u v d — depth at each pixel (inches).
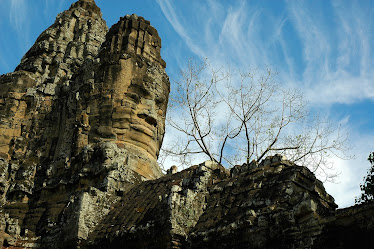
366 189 694.5
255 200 759.7
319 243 642.8
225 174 911.7
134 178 1045.8
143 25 1285.7
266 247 689.0
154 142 1173.1
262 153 1357.0
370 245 599.5
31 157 1187.3
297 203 695.7
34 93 1285.7
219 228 747.4
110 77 1181.1
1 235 917.2
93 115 1149.1
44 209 1044.5
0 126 1221.1
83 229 885.8
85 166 1060.5
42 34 1485.0
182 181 918.4
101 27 1537.9
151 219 825.5
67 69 1371.8
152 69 1236.5
